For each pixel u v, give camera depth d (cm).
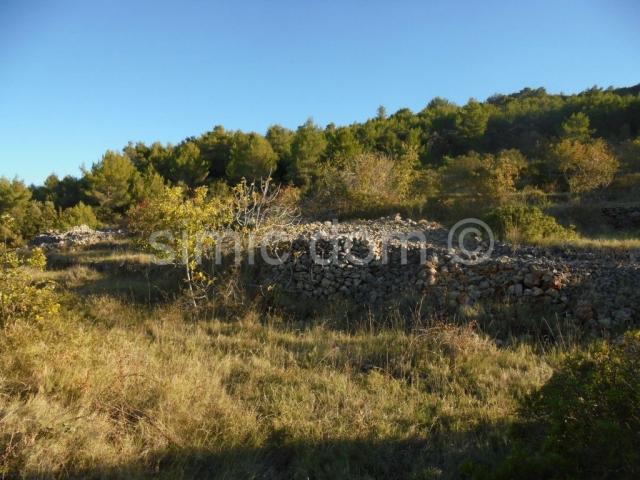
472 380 471
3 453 302
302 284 830
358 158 1809
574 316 614
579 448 259
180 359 507
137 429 356
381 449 350
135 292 887
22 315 549
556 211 1436
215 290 813
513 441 326
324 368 504
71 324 587
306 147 3091
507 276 697
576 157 2145
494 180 1638
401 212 1529
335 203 1631
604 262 746
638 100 3872
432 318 635
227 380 477
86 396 379
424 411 411
